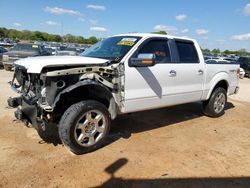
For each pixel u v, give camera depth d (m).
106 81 4.28
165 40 5.25
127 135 5.09
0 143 4.41
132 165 3.87
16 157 3.94
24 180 3.36
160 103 5.12
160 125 5.85
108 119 4.31
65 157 4.01
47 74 3.71
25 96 4.26
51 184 3.31
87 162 3.89
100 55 4.85
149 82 4.81
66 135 3.87
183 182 3.49
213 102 6.47
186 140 4.98
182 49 5.57
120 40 5.03
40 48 14.46
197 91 5.89
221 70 6.51
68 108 3.95
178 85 5.39
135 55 4.63
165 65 5.08
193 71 5.67
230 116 6.95
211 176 3.67
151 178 3.55
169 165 3.93
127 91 4.52
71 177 3.48
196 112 7.15
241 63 20.75
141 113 6.73
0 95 7.95
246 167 3.98
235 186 3.45
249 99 9.87
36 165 3.74
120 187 3.32
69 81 4.04
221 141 5.02
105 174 3.59
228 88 6.88
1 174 3.47
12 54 13.67
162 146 4.63
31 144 4.43
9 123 5.39
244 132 5.62
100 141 4.28
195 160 4.13
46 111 3.85
